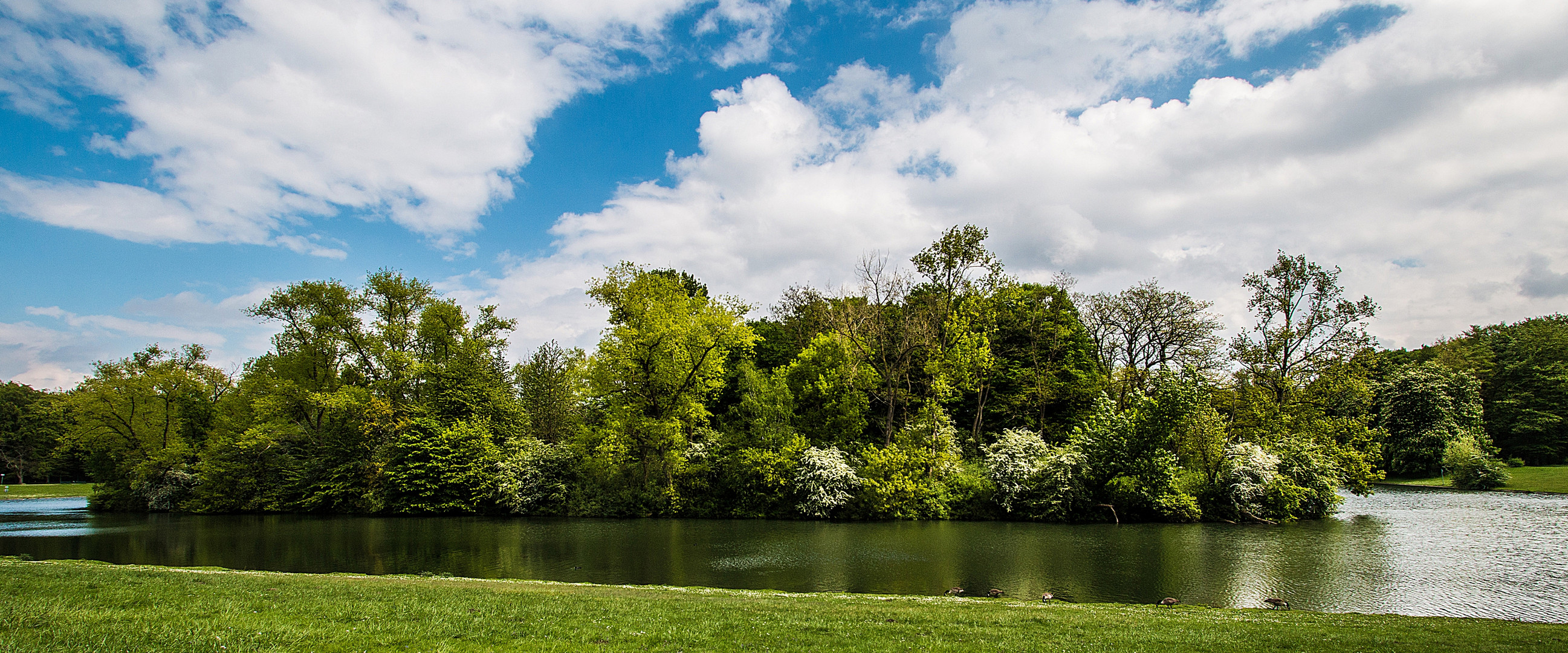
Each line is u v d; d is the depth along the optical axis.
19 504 57.06
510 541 28.98
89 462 51.12
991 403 51.31
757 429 41.47
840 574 20.53
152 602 11.07
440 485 43.19
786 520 37.69
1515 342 72.81
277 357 51.19
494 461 43.59
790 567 21.86
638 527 34.44
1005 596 17.20
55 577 14.14
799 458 40.00
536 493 42.09
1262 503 34.75
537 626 10.13
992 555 24.12
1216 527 32.72
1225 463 35.84
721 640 9.65
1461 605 16.31
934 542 27.81
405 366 47.66
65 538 31.30
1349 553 23.94
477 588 14.90
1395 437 66.62
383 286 50.50
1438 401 64.12
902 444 40.25
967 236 43.00
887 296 44.81
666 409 42.09
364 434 45.78
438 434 44.47
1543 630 11.66
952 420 46.91
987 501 38.00
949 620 11.82
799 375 47.59
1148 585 18.73
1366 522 33.31
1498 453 66.25
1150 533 30.52
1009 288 47.62
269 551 26.56
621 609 12.05
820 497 37.75
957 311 43.62
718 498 41.09
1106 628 11.30
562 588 15.59
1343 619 13.04
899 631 10.70
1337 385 39.66
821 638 9.97
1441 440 62.25
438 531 33.25
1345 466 37.56
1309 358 40.72
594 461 42.28
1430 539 27.20
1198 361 44.72
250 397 50.31
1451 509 39.31
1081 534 29.97
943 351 41.94
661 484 41.44
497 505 42.69
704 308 42.94
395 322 50.59
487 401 48.19
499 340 54.38
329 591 13.29
